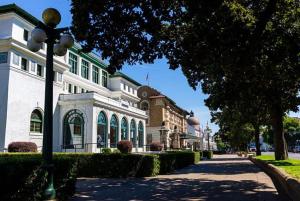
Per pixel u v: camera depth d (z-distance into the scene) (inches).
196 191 489.7
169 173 828.0
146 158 724.0
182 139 3134.8
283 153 1029.8
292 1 597.9
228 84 919.7
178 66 645.3
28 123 1234.0
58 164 390.3
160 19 521.0
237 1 592.7
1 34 1182.3
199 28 565.3
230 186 544.4
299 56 676.1
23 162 338.6
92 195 451.8
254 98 1024.2
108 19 494.6
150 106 2674.7
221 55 619.8
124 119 1739.7
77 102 1402.6
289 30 601.0
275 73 791.1
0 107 1141.1
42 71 1333.7
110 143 1537.9
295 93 989.2
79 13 481.7
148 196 443.5
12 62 1167.0
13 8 1168.8
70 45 341.1
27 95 1234.6
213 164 1273.4
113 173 706.2
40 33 319.0
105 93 2007.9
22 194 335.0
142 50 557.6
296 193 317.1
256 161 1216.2
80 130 1387.8
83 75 1793.8
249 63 625.9
